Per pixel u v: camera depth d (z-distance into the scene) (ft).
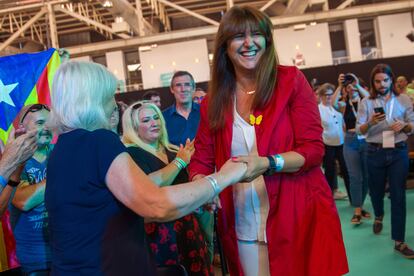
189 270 7.23
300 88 4.46
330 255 4.44
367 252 10.96
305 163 4.32
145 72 45.68
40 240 5.79
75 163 3.37
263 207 4.72
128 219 3.43
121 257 3.30
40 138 5.63
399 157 10.19
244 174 3.93
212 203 5.45
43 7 36.86
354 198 13.74
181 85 11.25
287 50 43.91
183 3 44.55
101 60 48.85
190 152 7.02
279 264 4.43
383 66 10.33
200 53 44.83
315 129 4.43
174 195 3.31
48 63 7.01
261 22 4.41
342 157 16.44
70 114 3.51
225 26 4.52
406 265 9.80
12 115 6.83
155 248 6.98
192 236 7.32
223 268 6.14
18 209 5.84
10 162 4.56
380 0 49.70
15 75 6.92
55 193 3.40
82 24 49.03
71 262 3.28
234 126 4.75
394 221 10.43
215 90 4.88
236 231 4.91
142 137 7.72
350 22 44.37
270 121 4.39
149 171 7.23
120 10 37.96
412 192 17.30
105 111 3.70
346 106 14.17
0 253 6.66
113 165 3.28
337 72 35.65
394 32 44.29
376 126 10.48
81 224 3.30
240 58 4.52
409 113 10.11
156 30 50.62
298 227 4.42
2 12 37.50
